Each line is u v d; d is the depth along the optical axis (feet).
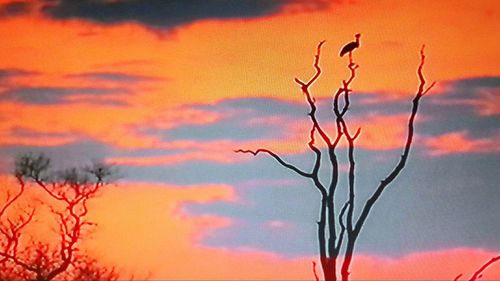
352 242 165.07
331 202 166.20
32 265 189.16
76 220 191.42
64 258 188.96
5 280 188.14
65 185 200.54
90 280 190.60
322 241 165.37
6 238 197.06
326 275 164.35
